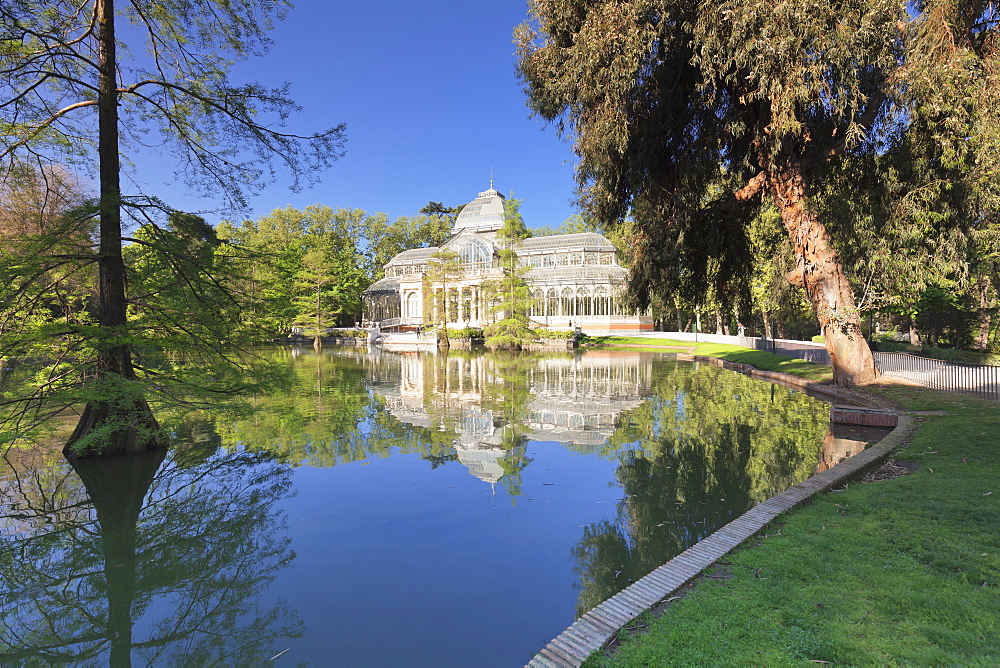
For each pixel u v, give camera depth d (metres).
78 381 8.73
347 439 10.86
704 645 3.09
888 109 12.31
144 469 9.04
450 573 5.11
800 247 15.49
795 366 21.55
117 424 8.76
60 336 8.55
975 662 2.80
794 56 10.58
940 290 19.38
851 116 11.32
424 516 6.60
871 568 3.98
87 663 4.06
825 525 4.93
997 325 23.53
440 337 42.03
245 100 9.70
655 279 14.20
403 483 7.92
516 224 41.91
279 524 6.45
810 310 32.25
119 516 7.06
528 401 15.54
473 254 55.47
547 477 8.06
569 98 12.16
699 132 13.66
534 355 35.25
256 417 13.38
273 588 4.87
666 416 13.04
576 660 3.11
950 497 5.52
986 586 3.62
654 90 12.38
